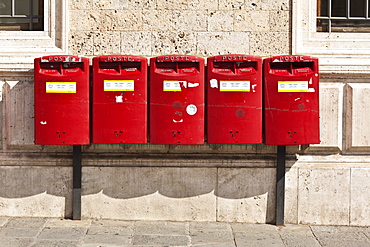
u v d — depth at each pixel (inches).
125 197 240.7
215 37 241.3
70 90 220.1
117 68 222.2
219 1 240.7
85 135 222.2
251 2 240.8
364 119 239.5
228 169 240.1
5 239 213.0
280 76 221.6
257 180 240.2
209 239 218.2
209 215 241.3
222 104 221.5
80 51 241.1
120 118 221.6
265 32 241.0
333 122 239.5
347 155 241.3
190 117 221.5
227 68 222.7
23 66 236.4
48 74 219.6
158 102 221.5
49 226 230.2
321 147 239.8
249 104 221.1
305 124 222.1
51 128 220.7
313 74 221.0
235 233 226.5
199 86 221.1
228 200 240.8
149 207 241.0
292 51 240.8
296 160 240.2
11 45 242.4
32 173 240.2
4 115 239.8
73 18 241.0
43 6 246.4
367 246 213.6
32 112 239.1
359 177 240.2
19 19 247.4
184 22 241.0
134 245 209.5
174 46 241.3
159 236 220.5
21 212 241.4
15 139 239.6
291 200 241.1
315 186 240.5
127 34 241.0
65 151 240.8
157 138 222.4
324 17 249.3
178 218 241.3
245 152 240.4
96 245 208.4
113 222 237.8
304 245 213.5
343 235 227.3
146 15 240.8
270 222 241.6
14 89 238.8
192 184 240.5
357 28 250.4
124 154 240.2
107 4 240.7
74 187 238.1
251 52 241.6
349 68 237.0
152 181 240.7
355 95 238.2
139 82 221.1
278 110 222.4
